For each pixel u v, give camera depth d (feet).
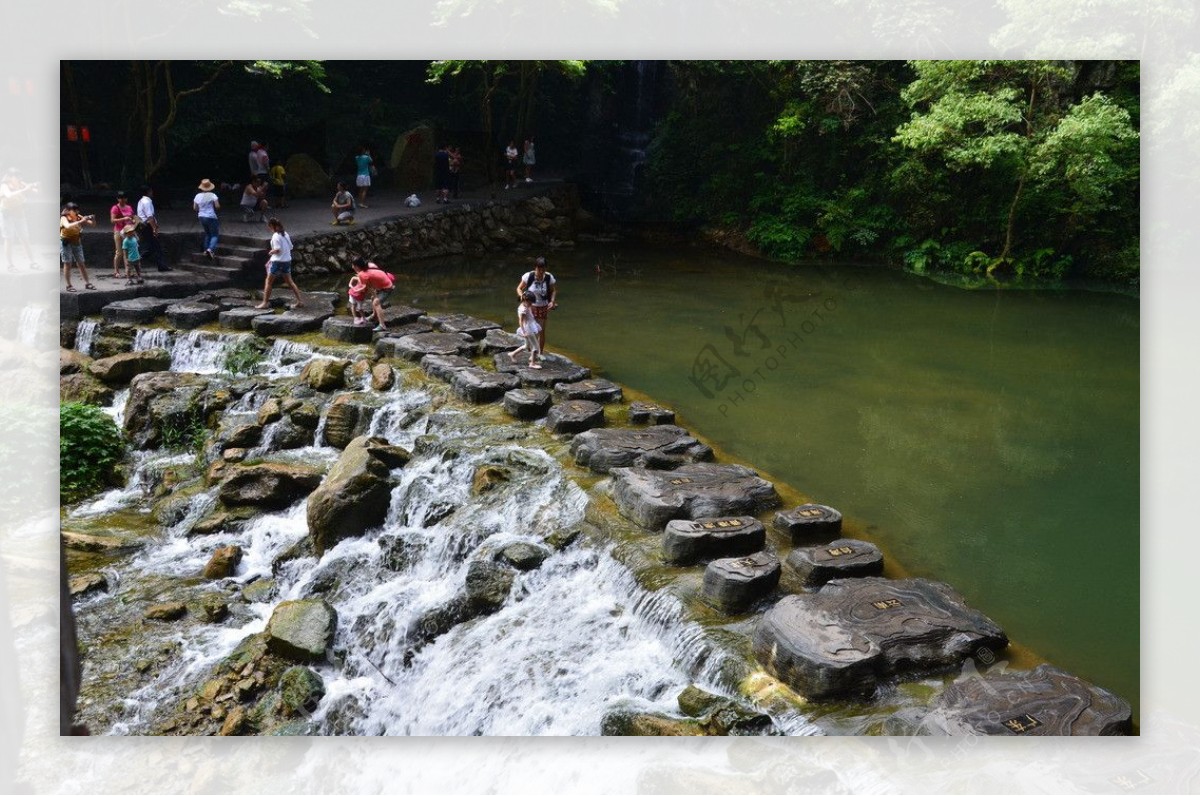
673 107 87.51
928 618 21.99
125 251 50.49
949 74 66.23
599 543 27.53
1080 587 25.31
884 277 68.64
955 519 29.35
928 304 59.41
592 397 38.11
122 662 26.25
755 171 81.92
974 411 39.45
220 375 43.32
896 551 27.07
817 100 75.97
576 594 26.43
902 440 35.96
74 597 28.96
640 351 46.65
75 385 42.42
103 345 45.96
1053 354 48.03
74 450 36.99
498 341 44.19
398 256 66.33
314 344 44.78
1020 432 37.04
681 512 27.66
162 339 46.14
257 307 48.80
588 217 82.89
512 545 27.76
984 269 70.79
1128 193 66.44
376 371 40.60
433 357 41.45
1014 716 18.61
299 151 78.64
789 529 27.14
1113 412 39.50
